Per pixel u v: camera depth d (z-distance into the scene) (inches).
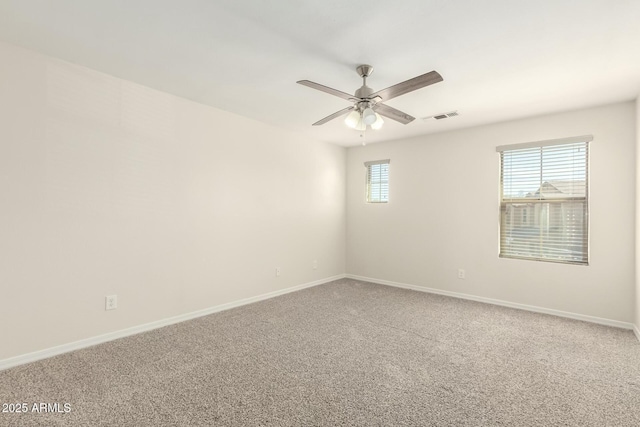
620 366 96.1
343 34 83.6
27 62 94.3
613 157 131.8
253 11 74.4
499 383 86.2
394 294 178.7
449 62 97.8
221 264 147.8
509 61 97.0
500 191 161.6
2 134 90.5
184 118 133.0
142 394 79.6
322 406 75.5
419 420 70.8
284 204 178.7
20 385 83.0
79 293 105.7
